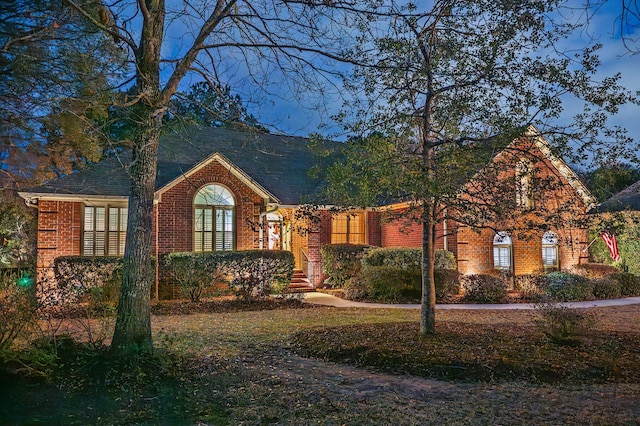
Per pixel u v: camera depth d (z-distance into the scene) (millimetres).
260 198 19750
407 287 18422
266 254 17641
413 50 8945
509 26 8219
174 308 15438
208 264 16719
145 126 8328
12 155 10867
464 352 8625
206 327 12195
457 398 6766
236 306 16141
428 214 9172
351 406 6367
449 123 9336
